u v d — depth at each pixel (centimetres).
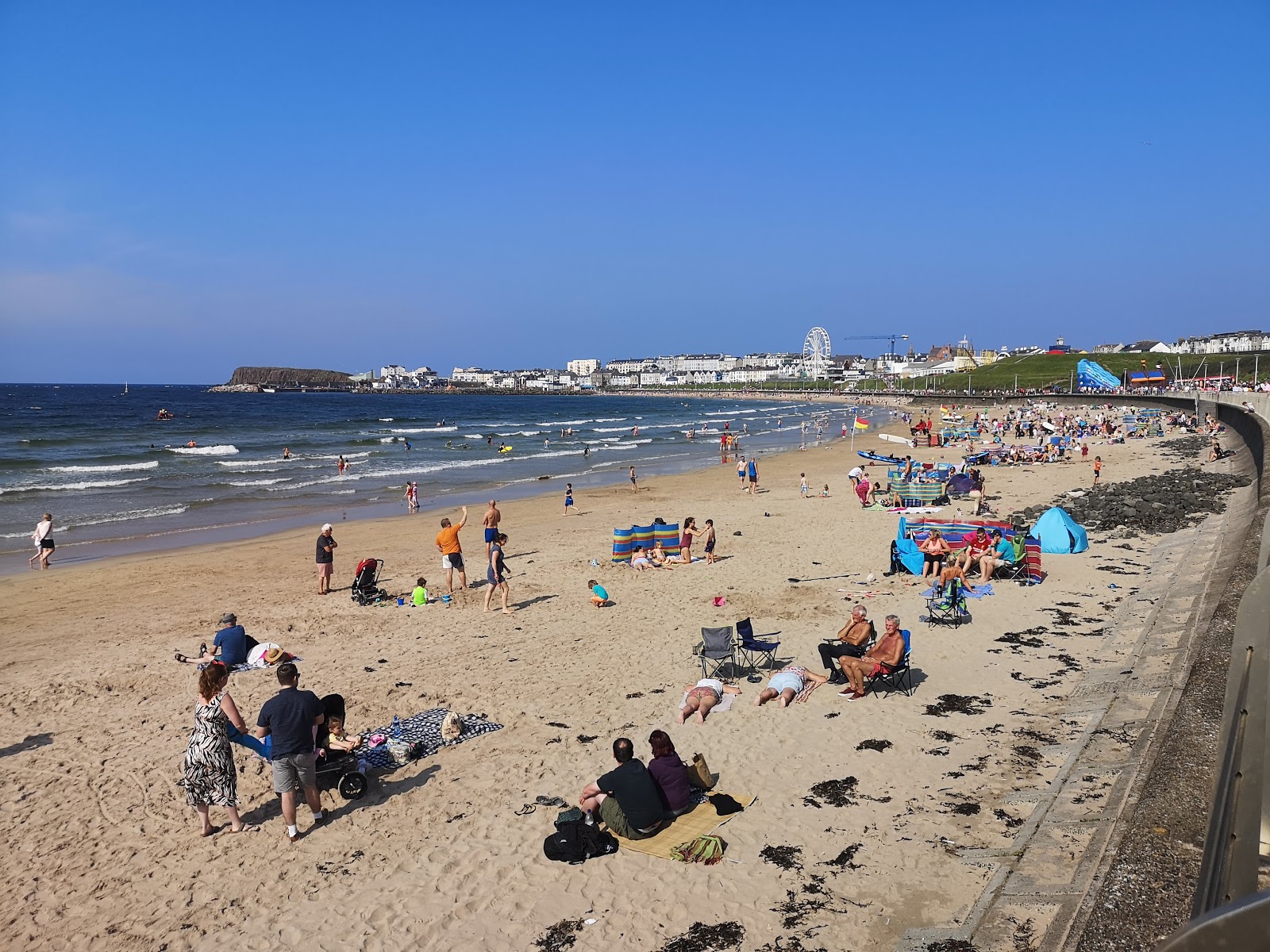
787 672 1193
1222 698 702
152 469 5234
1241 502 2305
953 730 1035
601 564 2138
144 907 746
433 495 3956
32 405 16262
